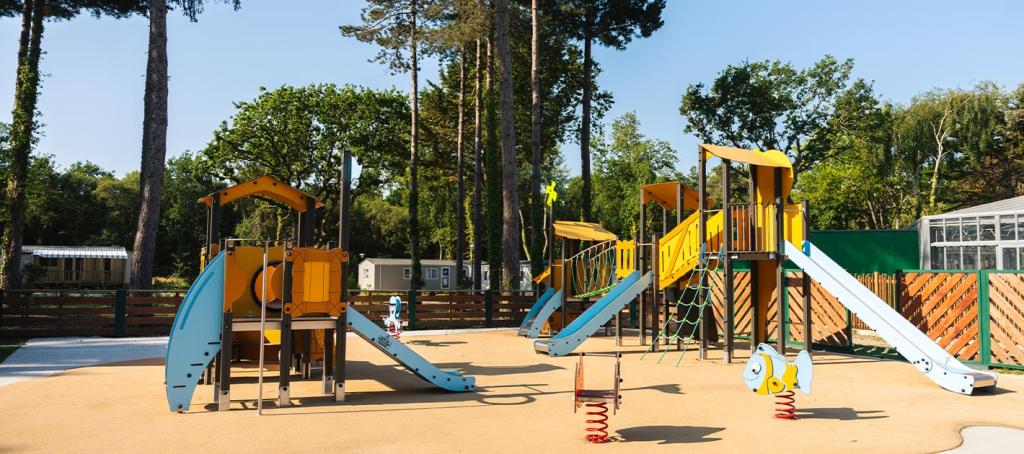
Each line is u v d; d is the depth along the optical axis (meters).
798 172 43.34
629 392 9.69
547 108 40.34
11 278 21.50
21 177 21.89
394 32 32.31
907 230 27.59
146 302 18.73
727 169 13.61
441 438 6.74
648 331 21.25
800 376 7.65
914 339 11.05
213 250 9.89
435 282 55.84
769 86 42.03
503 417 7.82
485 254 58.56
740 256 13.35
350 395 9.41
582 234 18.97
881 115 42.09
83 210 65.44
